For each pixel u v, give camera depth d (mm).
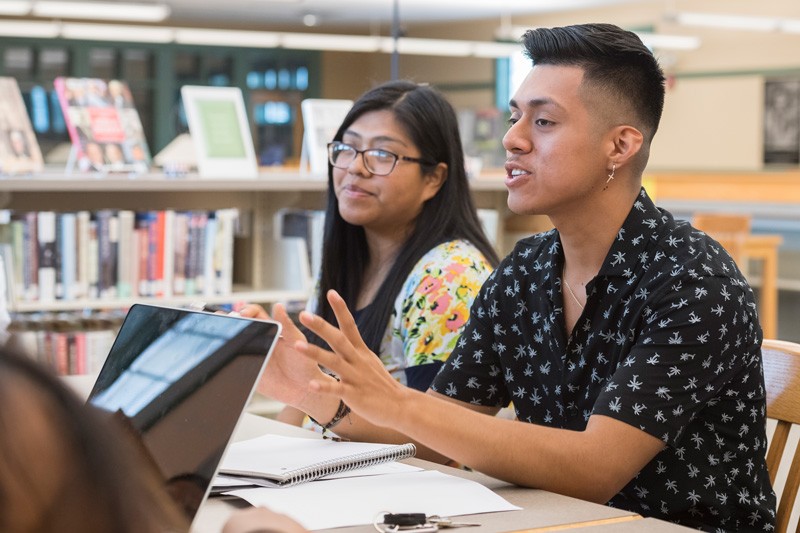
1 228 3523
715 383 1400
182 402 1141
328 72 16828
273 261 4109
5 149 3771
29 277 3533
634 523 1175
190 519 1047
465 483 1330
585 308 1486
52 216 3555
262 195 4164
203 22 15547
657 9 14258
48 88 14281
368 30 16609
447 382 1663
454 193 2180
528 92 1481
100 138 4012
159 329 1258
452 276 2021
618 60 1450
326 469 1345
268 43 11047
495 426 1336
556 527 1154
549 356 1557
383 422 1300
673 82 14281
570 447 1342
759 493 1474
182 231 3770
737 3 13477
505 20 15320
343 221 2215
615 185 1469
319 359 1255
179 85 15203
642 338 1416
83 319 3686
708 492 1433
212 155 4113
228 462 1362
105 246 3641
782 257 10500
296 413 2133
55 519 452
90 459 463
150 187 3623
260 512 854
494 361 1649
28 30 9945
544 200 1473
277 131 16234
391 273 2094
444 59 16422
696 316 1386
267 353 1088
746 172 13609
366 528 1135
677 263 1424
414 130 2133
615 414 1363
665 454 1438
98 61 14617
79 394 480
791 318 8867
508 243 4219
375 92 2182
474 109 15961
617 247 1464
